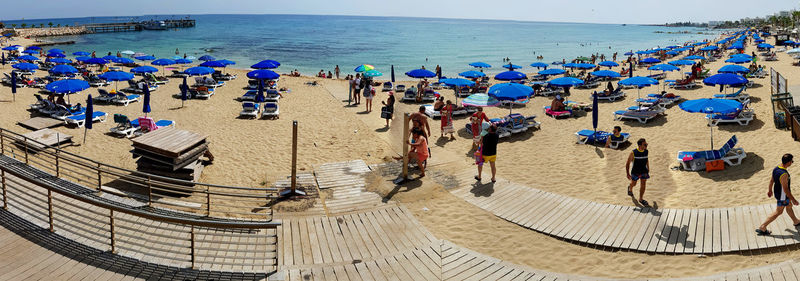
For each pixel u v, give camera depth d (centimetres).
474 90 2620
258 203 951
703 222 811
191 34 10931
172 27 14275
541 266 716
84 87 1722
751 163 1120
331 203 942
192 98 2344
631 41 11262
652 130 1572
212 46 7256
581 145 1426
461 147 1416
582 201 945
